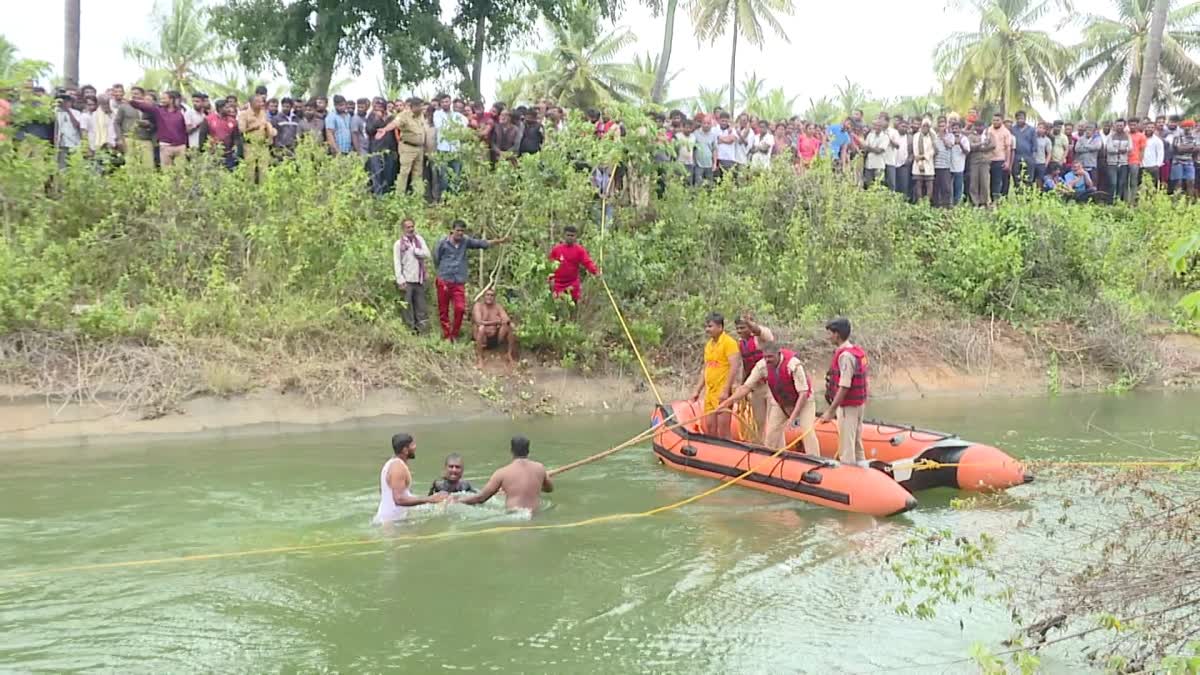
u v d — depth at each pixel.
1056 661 6.38
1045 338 17.33
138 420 11.81
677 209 16.67
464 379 13.87
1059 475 8.86
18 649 6.38
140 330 12.67
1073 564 7.84
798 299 16.86
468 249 14.74
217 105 15.44
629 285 15.02
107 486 9.76
